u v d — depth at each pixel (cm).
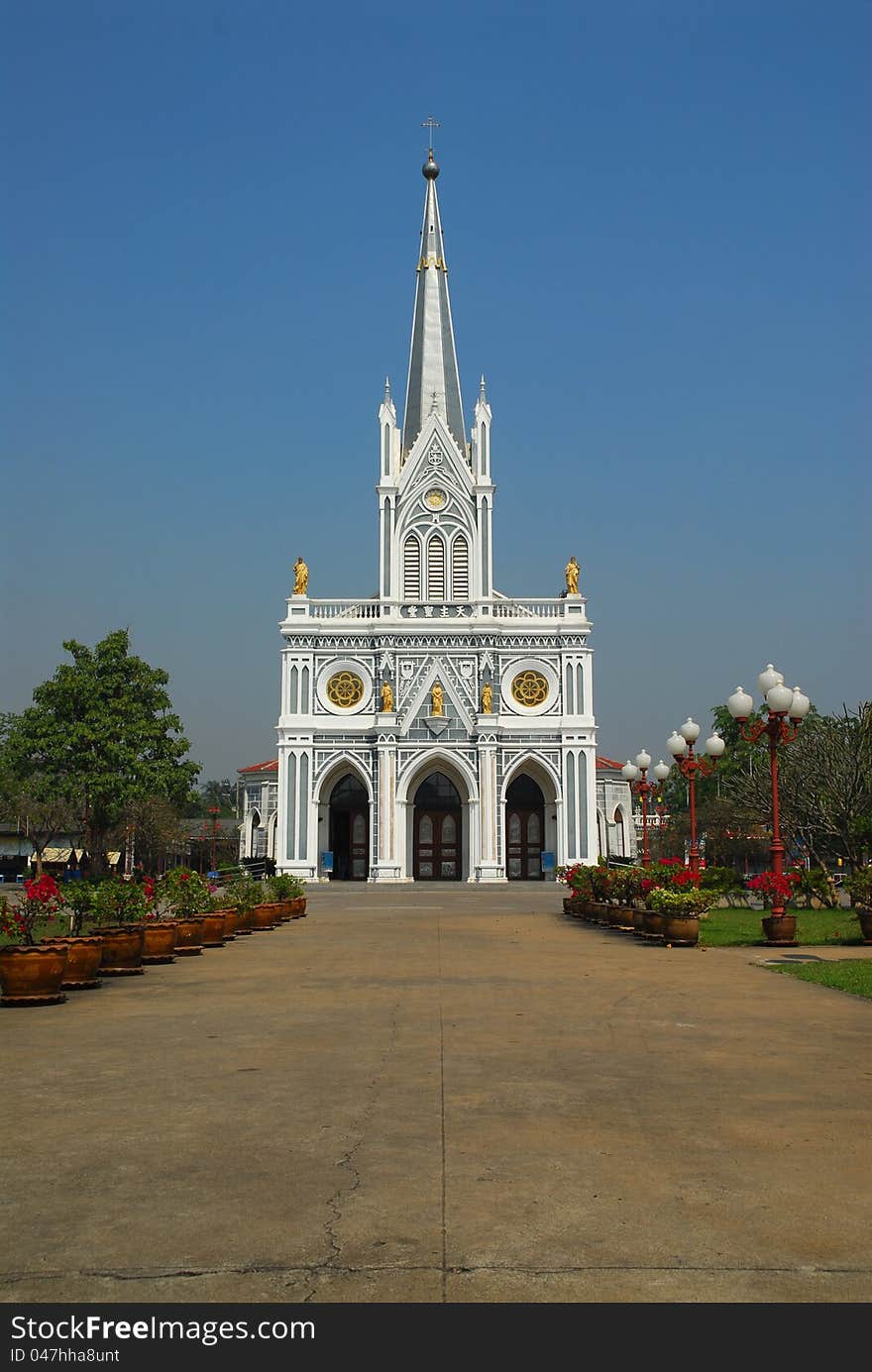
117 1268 682
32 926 1938
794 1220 755
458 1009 1666
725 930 3177
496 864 7194
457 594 7581
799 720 3016
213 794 16562
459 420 7981
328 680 7388
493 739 7256
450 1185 829
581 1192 812
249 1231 737
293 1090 1137
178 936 2555
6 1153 917
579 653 7356
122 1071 1237
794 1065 1252
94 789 6397
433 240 8206
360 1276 670
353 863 7525
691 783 4153
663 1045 1370
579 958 2444
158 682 6700
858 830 4919
